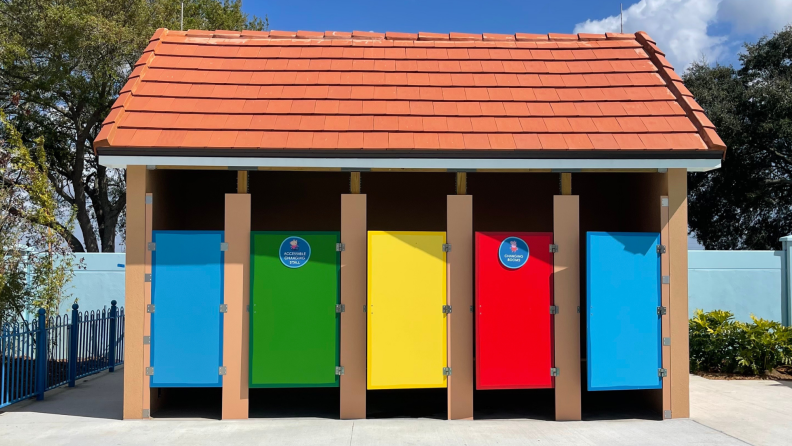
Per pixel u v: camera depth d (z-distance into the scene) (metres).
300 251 7.21
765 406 7.96
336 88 8.15
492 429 6.84
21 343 8.34
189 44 8.70
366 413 7.66
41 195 9.27
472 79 8.48
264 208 9.97
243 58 8.59
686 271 7.39
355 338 7.21
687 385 7.36
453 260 7.21
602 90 8.27
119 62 21.39
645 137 7.38
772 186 26.05
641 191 8.27
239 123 7.36
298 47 9.01
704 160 7.22
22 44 20.36
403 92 8.16
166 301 7.11
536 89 8.30
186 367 7.11
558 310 7.24
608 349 7.18
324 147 7.04
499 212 10.16
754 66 25.94
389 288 7.08
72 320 9.48
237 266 7.15
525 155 7.13
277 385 7.12
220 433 6.62
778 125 23.50
